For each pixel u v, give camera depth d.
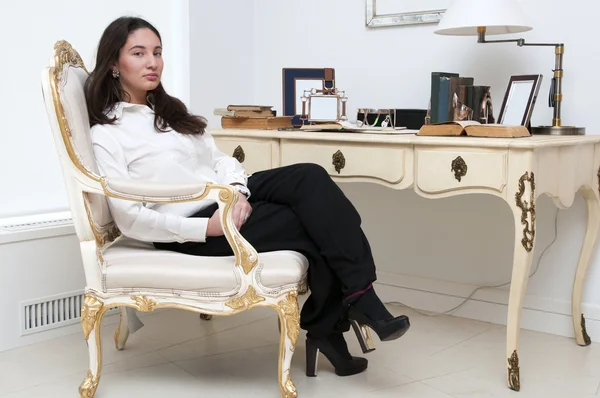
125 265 1.94
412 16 2.86
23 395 2.05
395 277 3.06
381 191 3.06
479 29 2.44
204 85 3.19
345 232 1.94
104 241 2.05
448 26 2.36
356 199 3.15
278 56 3.34
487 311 2.80
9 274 2.44
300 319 2.12
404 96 2.95
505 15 2.29
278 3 3.31
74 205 1.91
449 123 2.23
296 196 1.99
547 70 2.60
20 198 2.77
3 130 2.70
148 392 2.06
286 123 2.76
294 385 2.05
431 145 2.18
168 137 2.12
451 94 2.45
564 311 2.63
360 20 3.04
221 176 2.25
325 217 1.94
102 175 1.98
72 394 2.06
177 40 3.14
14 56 2.72
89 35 2.97
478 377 2.17
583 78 2.52
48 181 2.86
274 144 2.57
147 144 2.07
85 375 2.22
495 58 2.71
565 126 2.46
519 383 2.07
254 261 1.89
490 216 2.78
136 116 2.10
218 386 2.11
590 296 2.58
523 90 2.36
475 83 2.76
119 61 2.07
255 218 2.01
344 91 2.94
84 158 1.91
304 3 3.21
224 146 2.71
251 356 2.37
